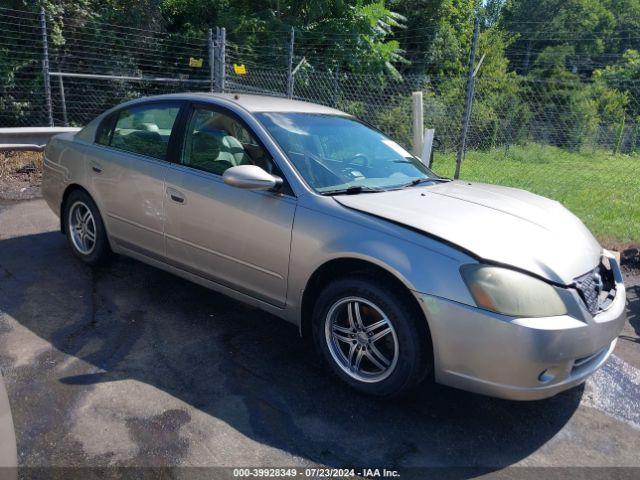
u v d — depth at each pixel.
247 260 3.37
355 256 2.86
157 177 3.83
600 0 36.81
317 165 3.44
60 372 3.05
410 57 19.14
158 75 12.70
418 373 2.79
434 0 18.95
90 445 2.48
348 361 3.07
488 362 2.58
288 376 3.18
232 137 3.62
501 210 3.20
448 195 3.41
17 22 10.04
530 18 35.00
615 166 12.09
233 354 3.39
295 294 3.18
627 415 3.07
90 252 4.52
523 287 2.58
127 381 3.01
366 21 15.01
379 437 2.70
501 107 13.08
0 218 5.89
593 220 7.16
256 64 12.87
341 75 13.19
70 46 11.07
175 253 3.81
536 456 2.65
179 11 14.80
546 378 2.61
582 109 14.46
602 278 3.11
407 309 2.75
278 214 3.19
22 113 10.26
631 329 4.22
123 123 4.32
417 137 6.66
